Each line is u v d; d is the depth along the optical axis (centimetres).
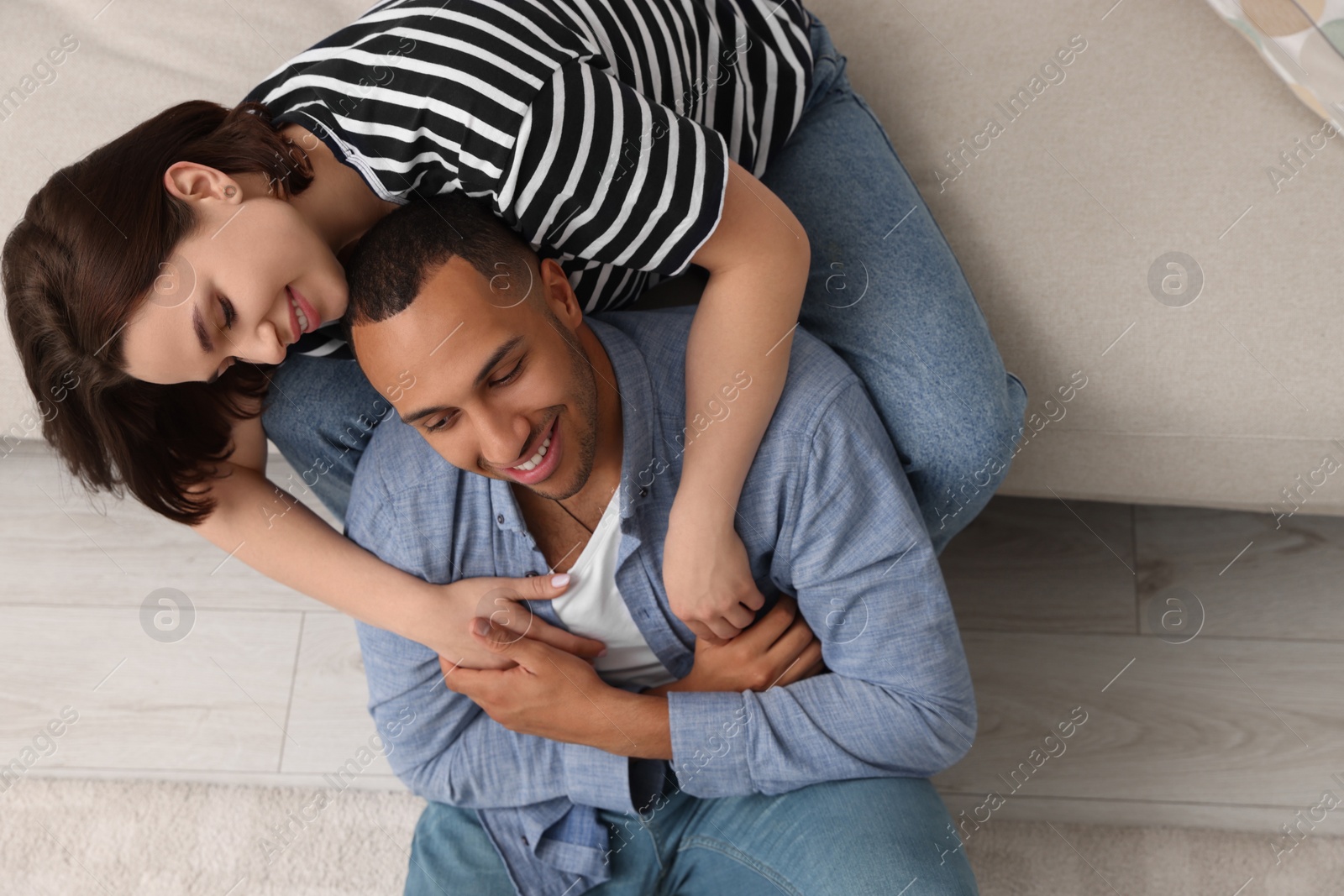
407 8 76
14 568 134
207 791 122
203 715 126
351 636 129
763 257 80
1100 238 100
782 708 86
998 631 123
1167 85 104
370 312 72
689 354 82
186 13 114
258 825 120
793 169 100
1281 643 119
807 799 89
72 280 69
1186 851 111
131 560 134
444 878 90
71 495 136
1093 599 123
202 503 90
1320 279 96
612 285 91
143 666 128
